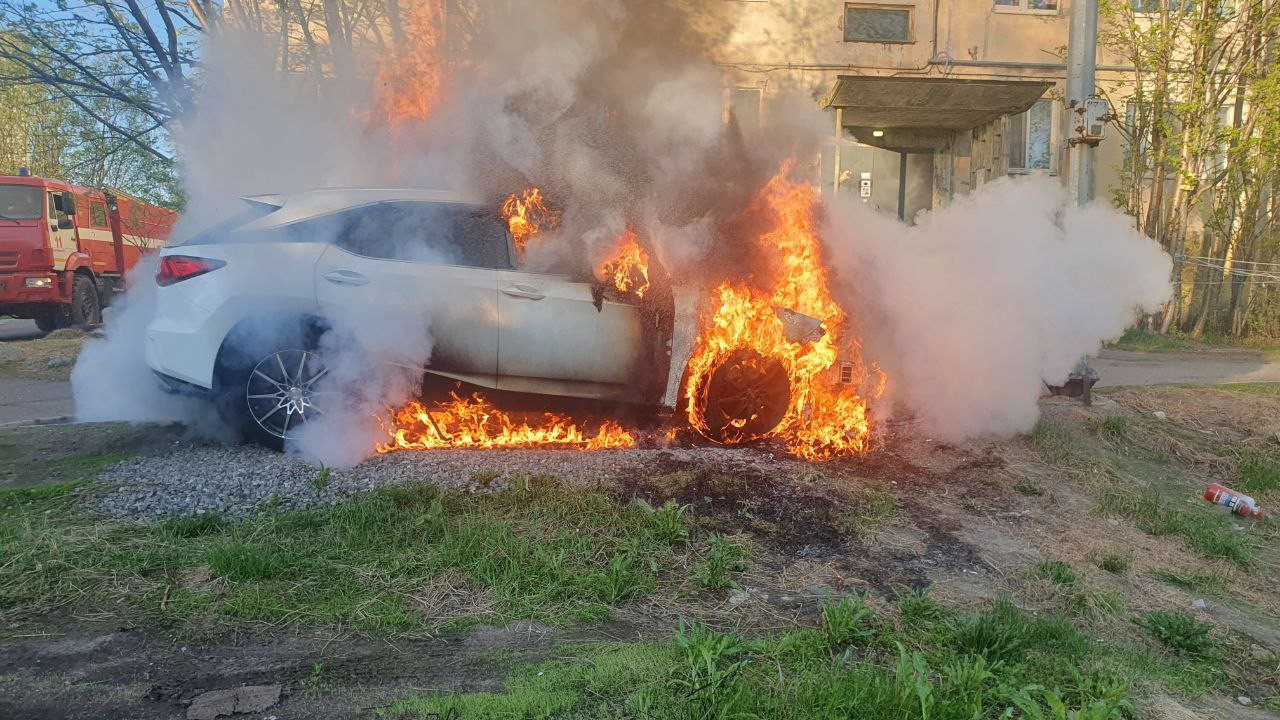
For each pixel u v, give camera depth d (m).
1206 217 14.62
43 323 12.62
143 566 2.99
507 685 2.37
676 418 5.04
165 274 4.46
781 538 3.79
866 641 2.83
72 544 3.12
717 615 3.01
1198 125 13.56
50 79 9.61
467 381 4.54
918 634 2.93
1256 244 14.14
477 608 2.90
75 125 10.54
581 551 3.38
